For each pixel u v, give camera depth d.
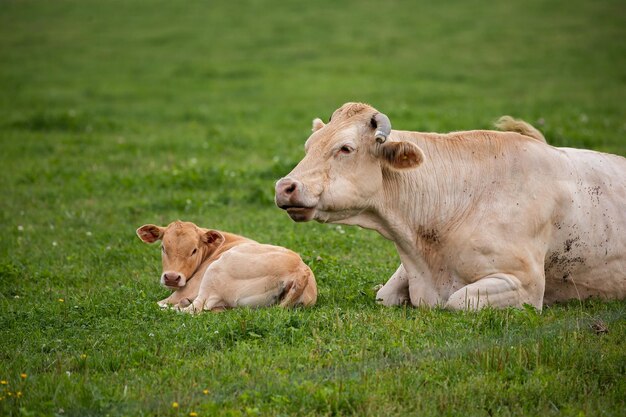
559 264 12.05
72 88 40.19
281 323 10.51
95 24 58.94
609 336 10.22
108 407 8.42
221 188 21.42
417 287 12.02
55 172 23.02
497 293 11.17
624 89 37.25
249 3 64.94
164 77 43.03
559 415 8.33
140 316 11.20
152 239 13.34
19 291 13.10
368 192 11.43
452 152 12.05
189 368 9.34
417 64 44.78
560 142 25.95
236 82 41.53
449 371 9.22
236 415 8.16
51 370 9.44
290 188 10.96
